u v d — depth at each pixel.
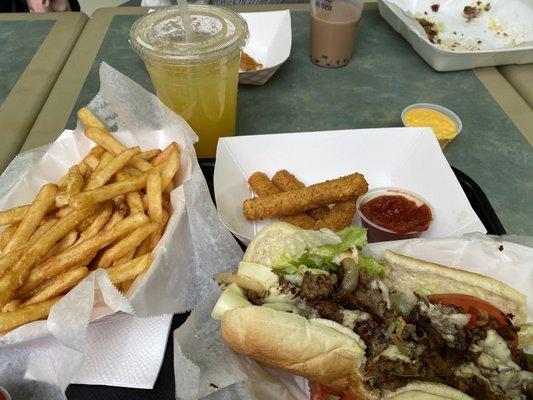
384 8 0.55
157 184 0.32
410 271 0.28
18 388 0.25
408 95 0.46
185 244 0.31
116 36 0.54
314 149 0.38
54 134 0.40
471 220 0.32
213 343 0.25
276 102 0.45
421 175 0.36
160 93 0.37
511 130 0.42
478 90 0.47
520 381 0.24
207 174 0.37
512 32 0.51
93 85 0.46
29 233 0.30
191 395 0.23
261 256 0.28
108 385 0.24
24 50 0.52
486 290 0.28
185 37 0.33
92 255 0.29
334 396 0.27
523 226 0.33
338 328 0.25
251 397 0.23
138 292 0.27
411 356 0.24
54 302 0.27
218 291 0.27
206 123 0.38
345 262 0.26
